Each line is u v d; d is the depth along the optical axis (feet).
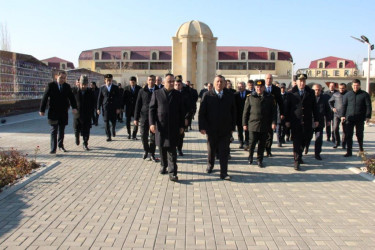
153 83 29.53
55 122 30.66
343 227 15.64
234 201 19.03
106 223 15.79
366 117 31.45
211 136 24.09
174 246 13.66
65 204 18.17
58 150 33.06
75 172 24.77
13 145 34.91
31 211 17.13
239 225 15.75
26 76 67.87
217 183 22.61
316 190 21.24
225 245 13.78
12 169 23.24
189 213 17.13
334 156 32.30
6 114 60.03
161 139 22.84
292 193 20.59
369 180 23.57
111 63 253.85
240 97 34.60
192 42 139.85
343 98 32.07
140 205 18.19
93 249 13.34
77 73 93.35
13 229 15.06
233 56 254.47
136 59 254.06
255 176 24.58
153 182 22.57
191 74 140.05
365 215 17.12
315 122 27.68
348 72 248.11
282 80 161.27
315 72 256.52
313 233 14.98
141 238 14.32
